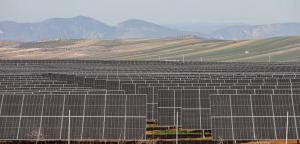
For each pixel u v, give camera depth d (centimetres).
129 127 6881
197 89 8338
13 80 11069
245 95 7200
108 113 6975
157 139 7588
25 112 7075
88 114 6994
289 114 7031
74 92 8312
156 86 9675
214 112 7081
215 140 6962
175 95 8269
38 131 6944
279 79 10675
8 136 6931
